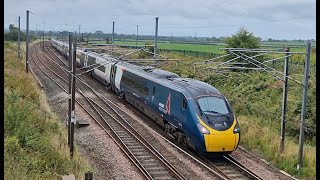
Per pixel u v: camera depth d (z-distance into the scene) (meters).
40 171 15.85
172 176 17.69
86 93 37.25
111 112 30.05
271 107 32.53
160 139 23.55
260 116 31.66
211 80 41.19
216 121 19.91
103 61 41.38
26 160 16.05
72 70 20.34
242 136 25.00
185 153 20.80
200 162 19.48
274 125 29.47
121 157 19.97
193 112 20.31
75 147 21.12
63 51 70.75
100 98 35.28
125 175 17.67
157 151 20.84
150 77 27.58
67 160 17.88
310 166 20.33
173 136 23.44
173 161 19.73
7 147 16.27
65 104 31.98
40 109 26.02
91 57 48.59
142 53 57.31
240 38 44.06
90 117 27.88
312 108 29.69
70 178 15.47
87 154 20.44
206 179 17.66
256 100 34.81
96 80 46.97
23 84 31.73
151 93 26.59
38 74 46.44
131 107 32.66
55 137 21.31
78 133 24.16
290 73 39.16
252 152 22.80
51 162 16.95
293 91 33.84
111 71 38.41
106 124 26.31
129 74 32.53
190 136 20.55
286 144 23.55
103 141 22.45
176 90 22.44
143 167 18.31
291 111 30.52
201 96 20.88
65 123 26.55
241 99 35.62
